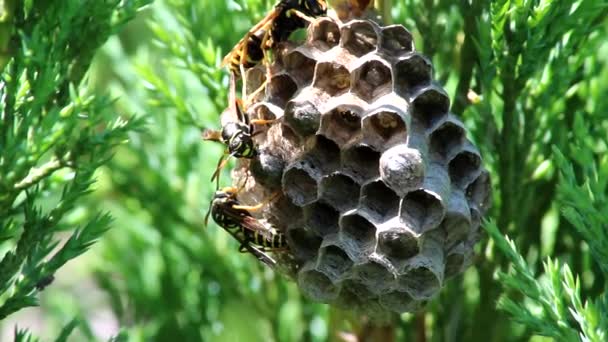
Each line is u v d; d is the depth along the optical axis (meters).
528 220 0.23
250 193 0.22
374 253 0.21
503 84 0.22
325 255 0.21
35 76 0.20
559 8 0.21
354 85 0.21
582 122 0.21
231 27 0.25
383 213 0.21
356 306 0.22
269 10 0.23
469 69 0.22
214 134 0.23
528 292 0.20
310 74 0.21
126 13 0.20
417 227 0.21
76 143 0.20
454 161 0.21
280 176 0.21
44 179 0.21
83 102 0.19
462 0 0.22
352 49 0.21
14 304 0.20
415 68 0.21
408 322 0.24
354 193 0.21
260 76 0.22
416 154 0.20
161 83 0.24
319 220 0.21
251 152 0.21
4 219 0.20
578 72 0.24
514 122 0.23
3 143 0.19
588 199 0.20
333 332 0.24
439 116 0.21
